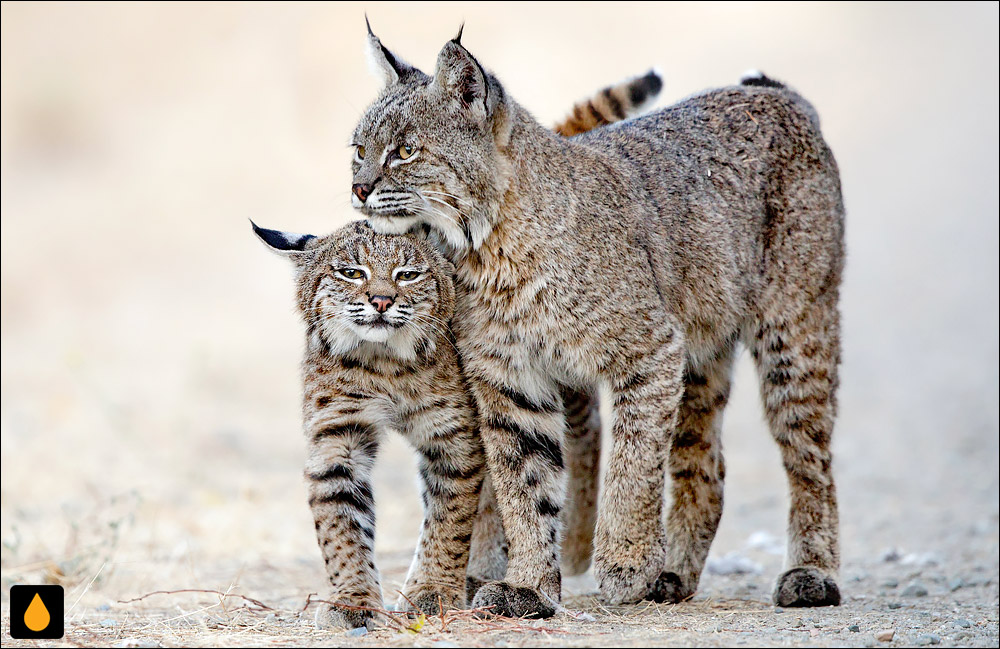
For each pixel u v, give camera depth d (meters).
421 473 9.09
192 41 40.53
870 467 16.72
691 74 35.62
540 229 8.70
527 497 8.88
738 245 9.71
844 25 37.25
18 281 28.52
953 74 34.78
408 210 8.84
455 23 36.59
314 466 8.68
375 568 8.67
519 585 8.54
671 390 8.95
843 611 9.11
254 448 17.50
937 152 31.62
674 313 9.36
